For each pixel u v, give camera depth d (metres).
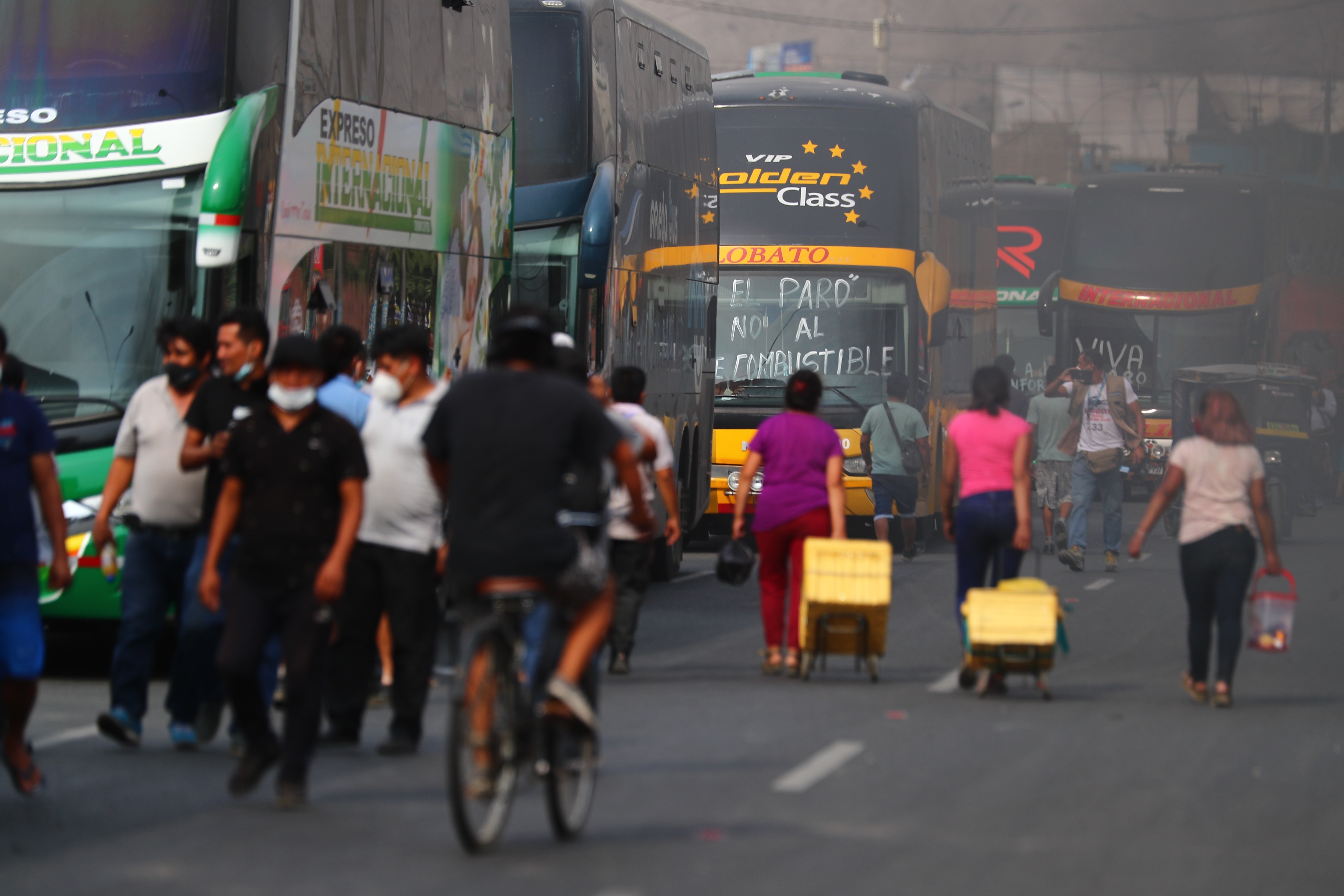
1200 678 34.16
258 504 23.73
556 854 21.36
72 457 35.31
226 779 25.97
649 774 26.27
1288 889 20.25
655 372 59.12
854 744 28.83
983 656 34.06
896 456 65.12
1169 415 99.94
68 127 36.22
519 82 52.16
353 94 39.84
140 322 35.75
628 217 55.34
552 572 20.91
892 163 71.06
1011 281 114.12
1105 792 25.38
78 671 38.03
